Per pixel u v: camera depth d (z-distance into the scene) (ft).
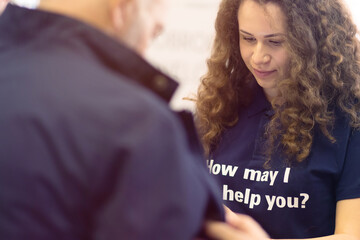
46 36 2.69
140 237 2.30
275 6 5.43
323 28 5.67
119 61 2.72
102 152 2.34
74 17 2.71
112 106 2.41
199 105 6.34
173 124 2.48
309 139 5.62
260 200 5.72
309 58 5.59
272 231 5.69
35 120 2.39
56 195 2.34
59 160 2.35
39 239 2.31
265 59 5.59
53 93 2.45
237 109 6.23
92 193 2.35
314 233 5.60
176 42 11.88
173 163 2.43
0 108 2.45
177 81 2.85
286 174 5.62
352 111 5.62
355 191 5.49
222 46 6.27
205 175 2.94
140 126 2.38
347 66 5.74
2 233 2.28
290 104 5.74
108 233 2.30
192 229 2.48
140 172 2.32
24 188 2.32
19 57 2.66
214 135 6.17
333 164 5.56
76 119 2.39
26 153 2.36
